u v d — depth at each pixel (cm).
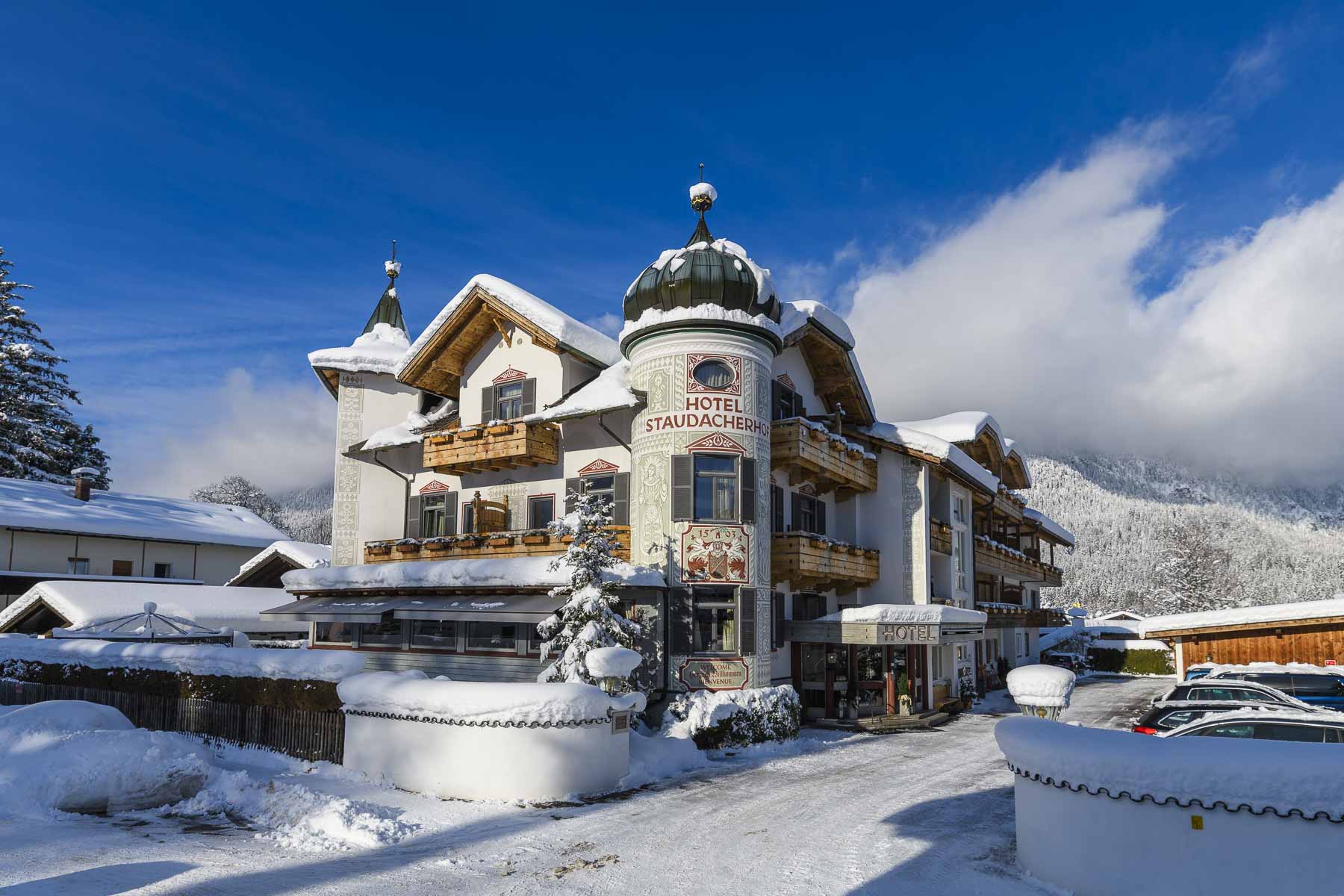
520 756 1566
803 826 1385
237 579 4216
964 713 3180
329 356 3406
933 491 3428
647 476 2458
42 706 1866
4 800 1461
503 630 2497
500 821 1420
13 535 4022
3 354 5538
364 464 3359
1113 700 3566
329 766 1789
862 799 1597
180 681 2170
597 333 3003
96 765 1520
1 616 3428
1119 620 7244
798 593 2867
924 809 1503
